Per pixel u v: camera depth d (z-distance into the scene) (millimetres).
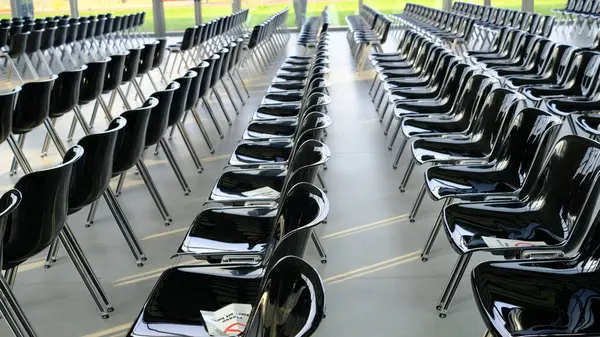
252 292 2576
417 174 5641
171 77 11516
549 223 3109
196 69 6219
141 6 18859
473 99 5160
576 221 2844
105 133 3477
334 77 10836
